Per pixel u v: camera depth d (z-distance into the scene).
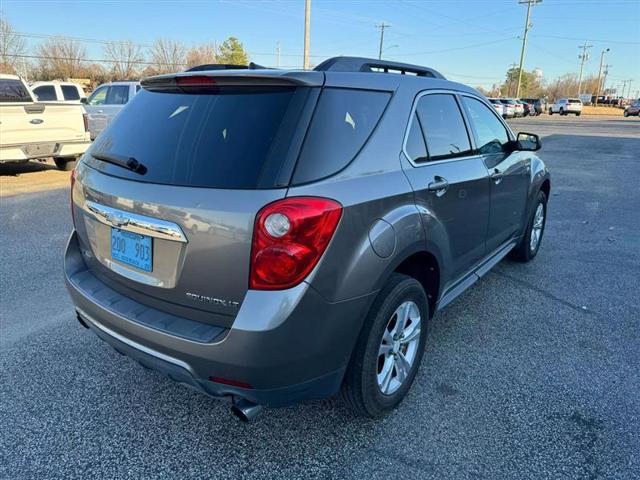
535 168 4.79
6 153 9.52
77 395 2.90
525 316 3.96
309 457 2.42
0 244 5.73
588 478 2.28
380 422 2.67
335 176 2.19
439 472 2.32
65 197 8.57
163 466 2.37
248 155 2.11
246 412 2.13
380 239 2.30
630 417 2.71
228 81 2.32
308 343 2.09
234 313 2.05
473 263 3.66
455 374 3.12
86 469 2.34
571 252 5.61
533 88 114.81
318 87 2.27
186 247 2.11
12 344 3.46
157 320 2.23
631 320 3.89
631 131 28.03
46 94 16.08
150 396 2.90
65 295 4.29
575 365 3.23
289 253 1.97
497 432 2.59
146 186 2.26
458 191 3.07
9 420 2.67
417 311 2.77
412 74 3.14
